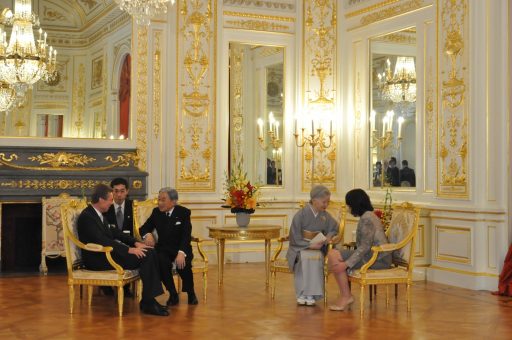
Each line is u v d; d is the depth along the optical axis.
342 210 7.36
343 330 5.65
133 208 7.36
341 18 10.40
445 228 8.23
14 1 9.14
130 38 9.68
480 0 7.86
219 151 10.07
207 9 10.08
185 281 6.79
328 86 10.43
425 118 8.77
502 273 7.41
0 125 8.99
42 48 9.26
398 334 5.51
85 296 7.20
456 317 6.21
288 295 7.32
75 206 6.65
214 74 10.08
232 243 10.12
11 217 9.16
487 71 7.81
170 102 9.85
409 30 9.08
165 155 9.82
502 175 7.67
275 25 10.44
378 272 6.35
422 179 8.80
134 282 7.16
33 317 6.10
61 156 9.22
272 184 10.37
